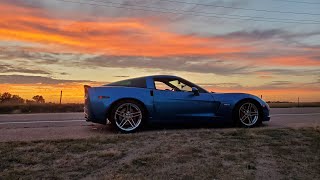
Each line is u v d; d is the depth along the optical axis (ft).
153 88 24.30
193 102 24.73
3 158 14.90
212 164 14.62
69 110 45.62
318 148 17.70
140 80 24.61
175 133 21.67
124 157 15.64
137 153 16.30
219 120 25.38
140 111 23.58
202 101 24.90
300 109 48.32
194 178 12.91
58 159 15.03
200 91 25.39
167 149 16.98
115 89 23.61
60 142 18.29
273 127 25.26
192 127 25.73
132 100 23.50
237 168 14.24
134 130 23.36
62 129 24.66
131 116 23.47
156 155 15.74
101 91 23.36
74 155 15.69
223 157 15.71
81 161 14.80
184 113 24.56
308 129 23.08
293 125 26.86
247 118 26.00
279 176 13.55
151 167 14.07
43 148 16.70
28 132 22.93
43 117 33.47
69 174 13.19
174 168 13.99
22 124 27.55
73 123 28.37
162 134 21.24
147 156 15.55
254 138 19.86
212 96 25.32
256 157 15.88
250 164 14.83
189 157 15.56
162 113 24.06
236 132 21.53
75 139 19.10
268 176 13.48
